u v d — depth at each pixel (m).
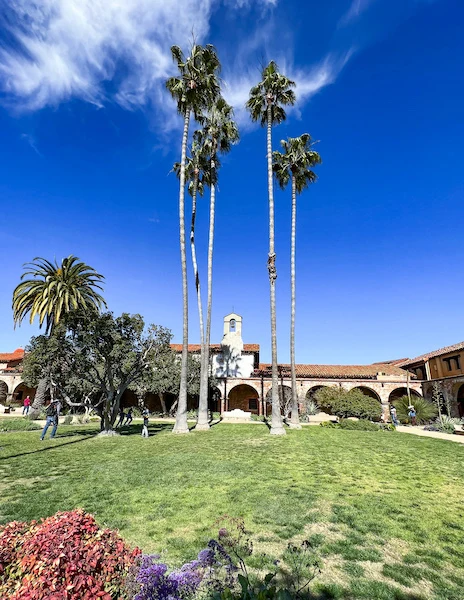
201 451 13.17
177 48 20.80
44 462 11.12
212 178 24.36
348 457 12.33
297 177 25.88
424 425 27.00
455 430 21.45
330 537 5.46
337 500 7.29
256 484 8.43
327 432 19.86
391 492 7.98
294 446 14.58
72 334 19.08
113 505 6.87
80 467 10.35
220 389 35.91
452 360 32.84
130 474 9.40
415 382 34.59
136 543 5.20
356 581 4.21
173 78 20.81
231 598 2.86
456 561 4.77
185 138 21.17
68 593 2.77
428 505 7.09
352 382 34.94
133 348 19.89
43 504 6.87
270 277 21.34
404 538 5.48
